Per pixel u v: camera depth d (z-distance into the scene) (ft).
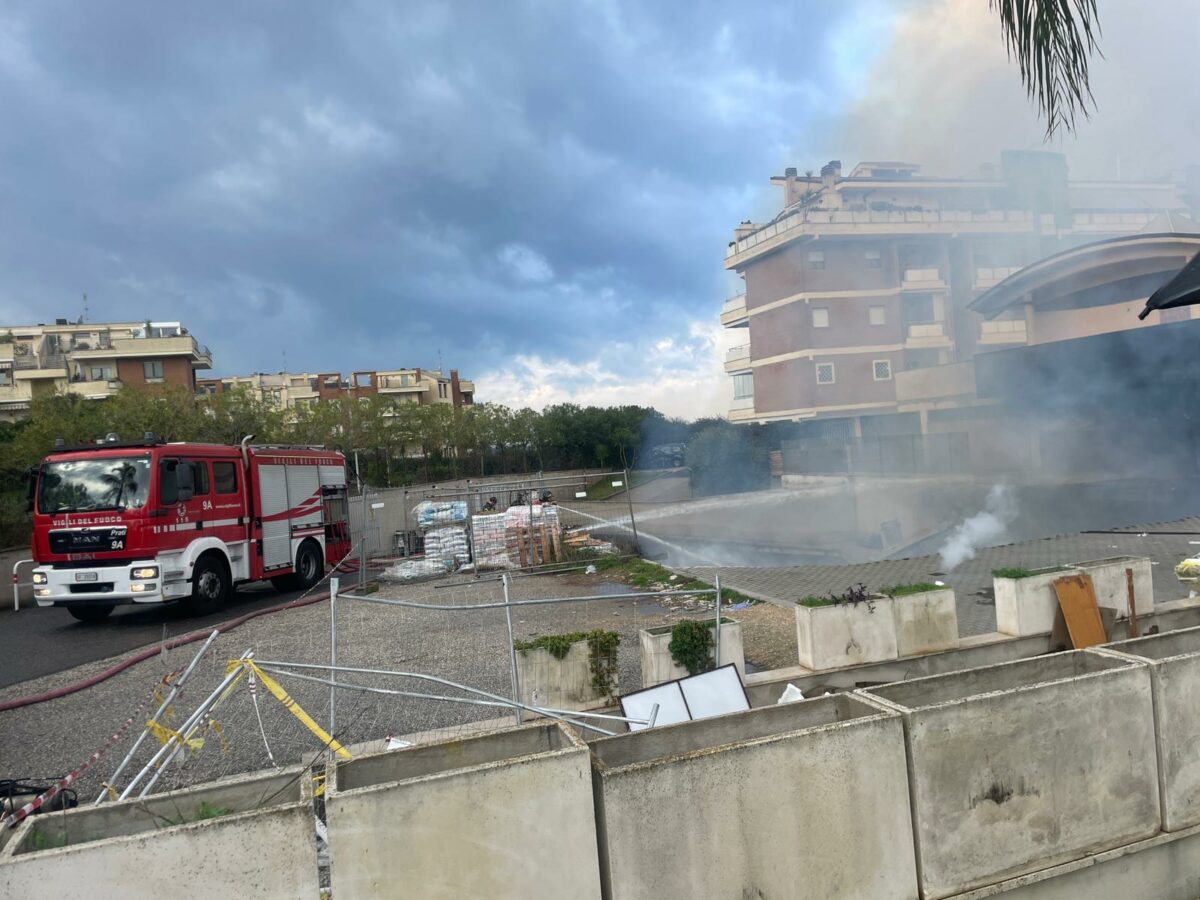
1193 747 11.14
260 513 45.16
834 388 122.31
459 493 63.16
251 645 31.35
